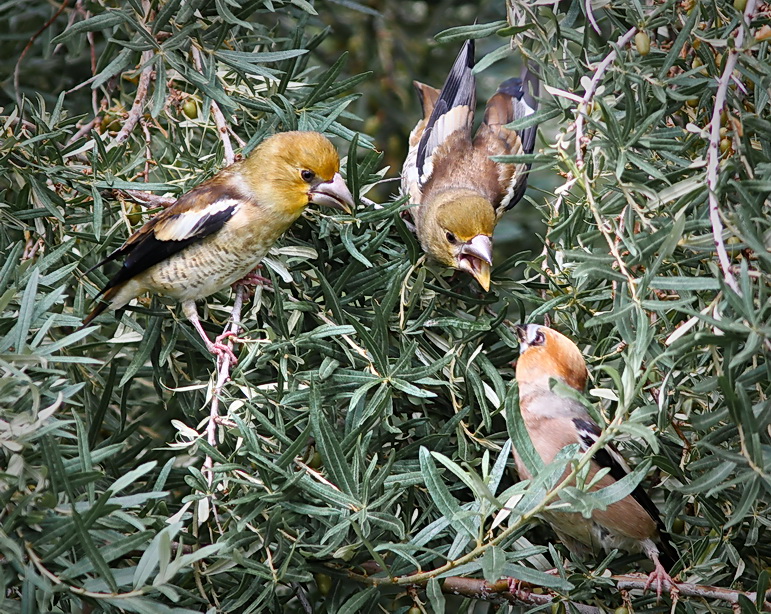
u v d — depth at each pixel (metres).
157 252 9.66
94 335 10.71
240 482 7.84
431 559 8.14
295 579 7.84
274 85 11.16
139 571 6.51
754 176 7.39
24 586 6.56
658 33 9.40
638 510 9.06
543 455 9.48
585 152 8.30
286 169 9.72
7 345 7.40
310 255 9.83
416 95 15.98
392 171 15.56
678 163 8.02
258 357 9.06
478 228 10.80
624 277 7.17
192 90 11.41
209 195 9.77
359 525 7.73
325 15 15.77
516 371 9.85
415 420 9.13
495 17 15.52
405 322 9.44
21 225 9.67
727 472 6.73
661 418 7.20
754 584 8.55
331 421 8.97
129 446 10.73
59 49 13.24
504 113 13.61
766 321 6.74
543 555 9.09
